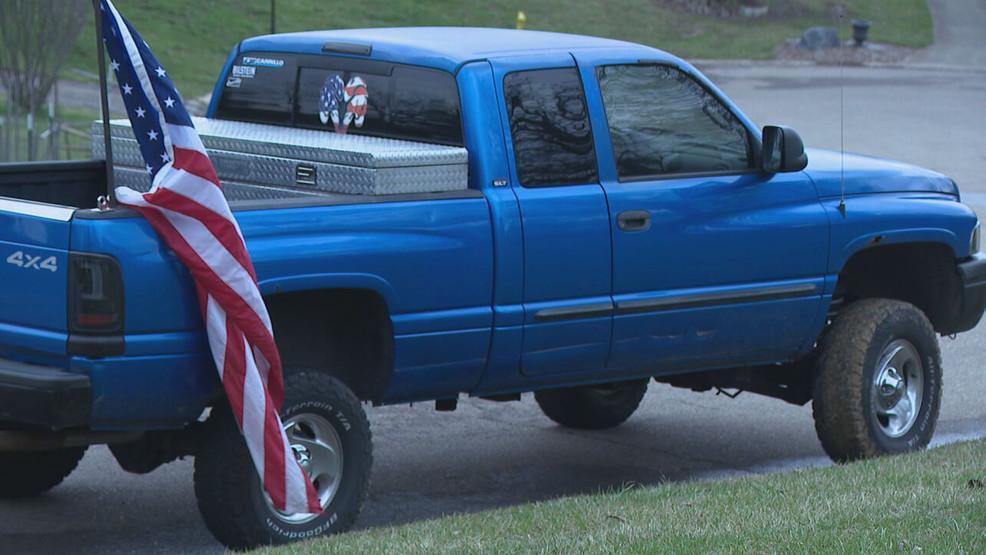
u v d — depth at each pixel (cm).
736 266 859
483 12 5528
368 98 823
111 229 657
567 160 802
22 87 2336
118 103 3194
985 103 3803
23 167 809
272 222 701
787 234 876
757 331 877
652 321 830
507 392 818
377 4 5397
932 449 873
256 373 674
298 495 688
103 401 665
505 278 775
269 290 699
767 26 5622
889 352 920
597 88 815
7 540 773
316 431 731
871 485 748
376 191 739
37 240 667
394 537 666
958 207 962
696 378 948
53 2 2305
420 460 962
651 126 836
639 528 660
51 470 846
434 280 751
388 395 769
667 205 829
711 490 755
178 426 695
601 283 808
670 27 5553
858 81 4416
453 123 786
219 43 4541
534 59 798
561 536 650
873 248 954
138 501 855
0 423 714
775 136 859
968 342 1370
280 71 869
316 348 773
